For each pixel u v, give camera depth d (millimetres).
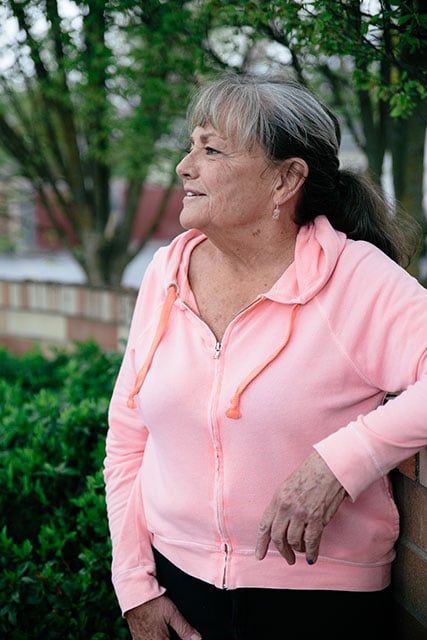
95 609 2033
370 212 1627
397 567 1649
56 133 4793
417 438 1335
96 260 4773
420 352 1359
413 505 1567
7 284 4266
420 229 1797
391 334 1402
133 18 3006
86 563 2051
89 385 3174
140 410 1583
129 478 1730
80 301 4008
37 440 2373
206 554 1533
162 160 4191
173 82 3576
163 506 1551
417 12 1955
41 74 3727
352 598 1520
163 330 1559
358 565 1514
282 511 1365
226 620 1534
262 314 1465
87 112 3945
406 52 2145
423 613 1556
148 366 1551
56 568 2107
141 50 3195
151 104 3420
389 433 1337
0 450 2441
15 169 5469
